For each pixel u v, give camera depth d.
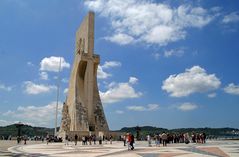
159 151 29.09
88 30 84.19
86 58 83.19
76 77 85.12
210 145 40.06
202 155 24.06
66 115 86.19
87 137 59.75
